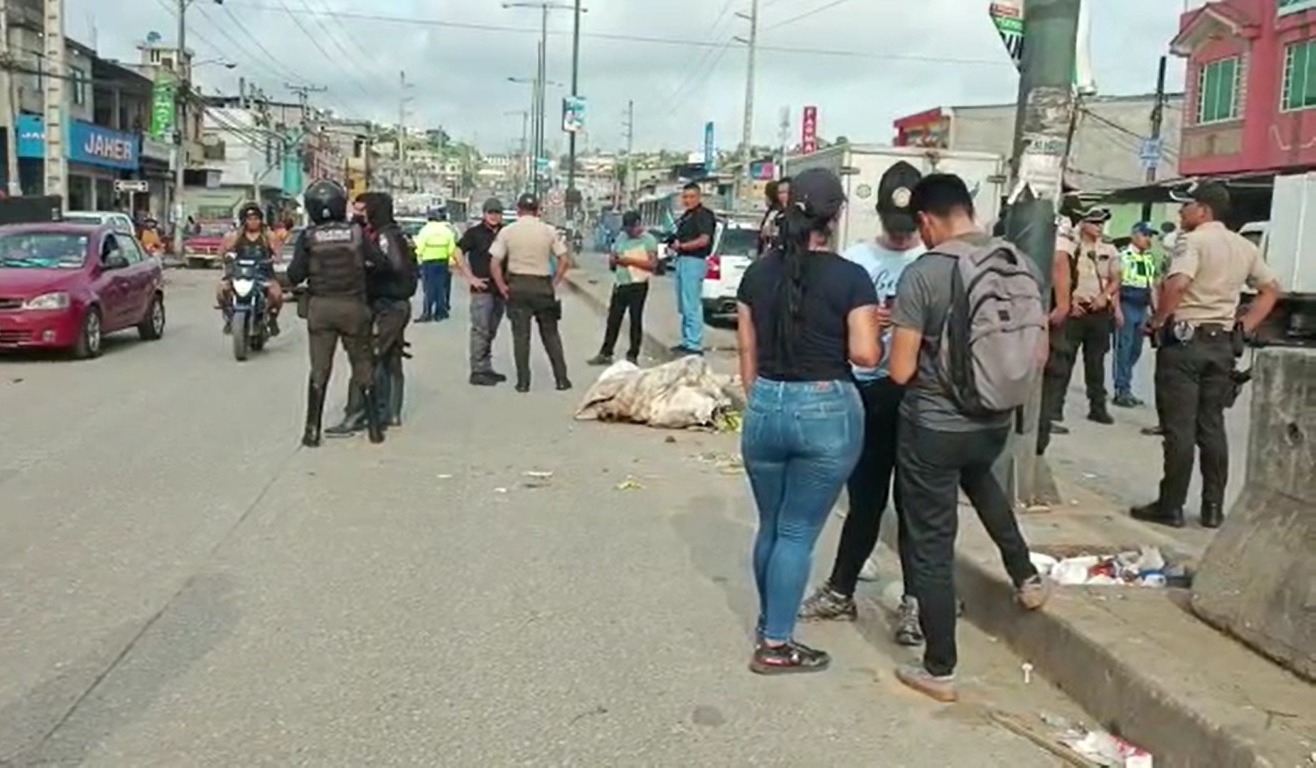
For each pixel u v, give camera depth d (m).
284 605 6.23
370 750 4.60
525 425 11.70
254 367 15.66
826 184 5.21
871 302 5.20
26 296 15.41
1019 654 5.73
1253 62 35.62
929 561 5.16
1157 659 4.91
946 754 4.69
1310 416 5.08
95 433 10.75
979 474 5.45
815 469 5.25
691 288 16.08
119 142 56.66
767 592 5.43
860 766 4.57
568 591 6.59
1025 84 7.30
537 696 5.14
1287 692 4.58
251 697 5.07
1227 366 7.63
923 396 5.09
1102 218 12.16
